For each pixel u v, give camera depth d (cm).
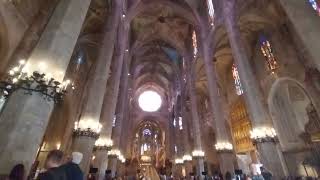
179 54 3350
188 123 2919
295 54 1536
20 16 1110
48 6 1293
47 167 307
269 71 1856
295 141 1575
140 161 4331
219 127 1755
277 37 1755
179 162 3144
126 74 2691
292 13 888
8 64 1039
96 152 1418
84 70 2306
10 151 454
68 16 705
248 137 2234
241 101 2422
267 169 1104
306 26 827
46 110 556
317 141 1430
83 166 964
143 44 3228
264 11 1738
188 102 2988
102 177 1352
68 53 663
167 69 4019
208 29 2200
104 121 1577
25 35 1154
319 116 1362
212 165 2770
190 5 2441
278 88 1769
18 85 535
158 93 4697
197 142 2306
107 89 1831
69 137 1916
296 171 1477
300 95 1639
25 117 503
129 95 3297
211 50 2109
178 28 2948
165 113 4431
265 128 1217
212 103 1891
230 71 2755
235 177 1508
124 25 2145
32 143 497
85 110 1132
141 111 4403
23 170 401
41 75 554
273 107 1769
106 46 1429
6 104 520
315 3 1235
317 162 1387
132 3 2355
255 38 2125
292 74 1585
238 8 1666
